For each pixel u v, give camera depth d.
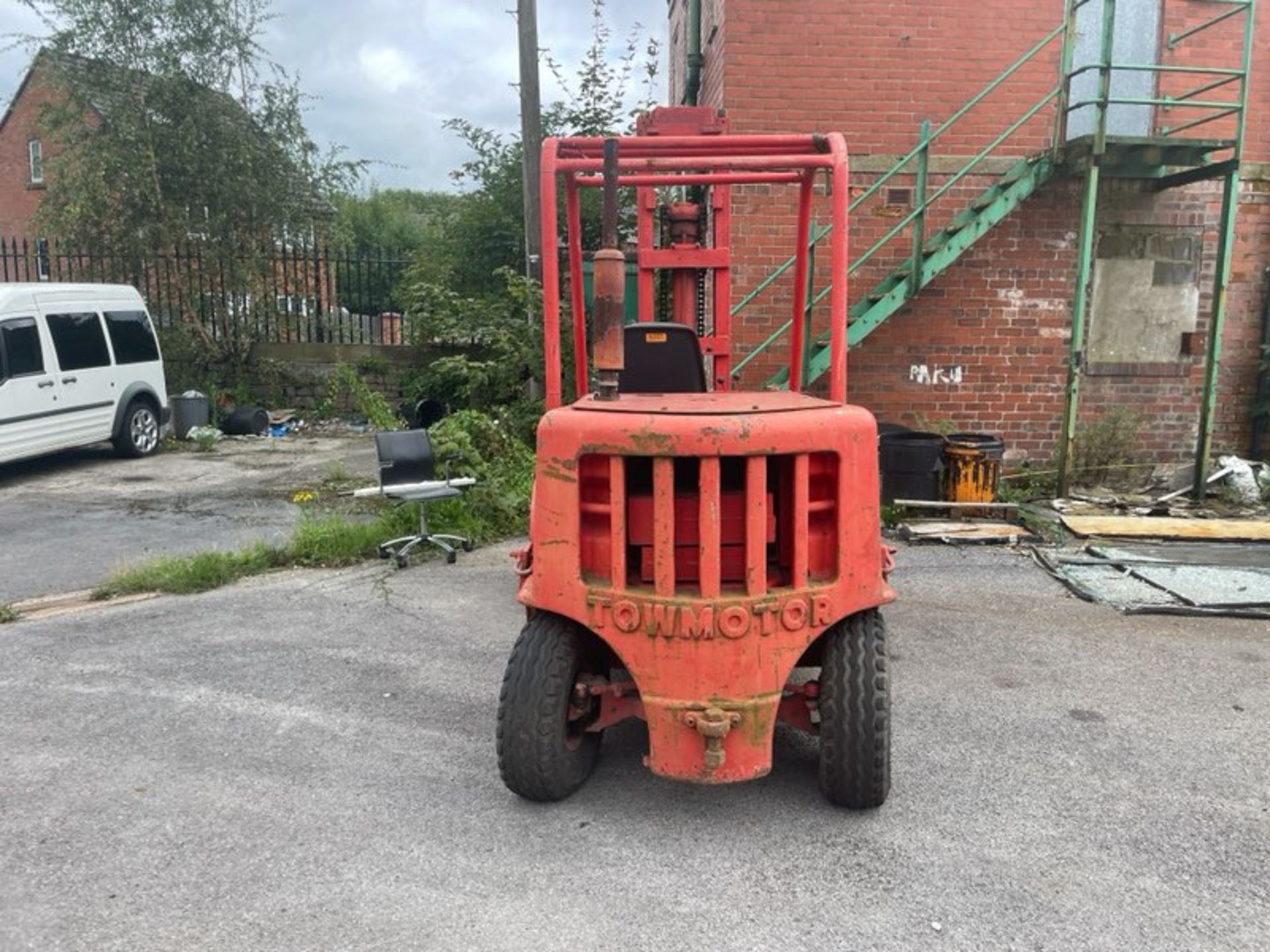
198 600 6.12
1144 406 9.59
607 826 3.37
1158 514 8.28
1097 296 9.40
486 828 3.36
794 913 2.85
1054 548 7.25
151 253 14.23
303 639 5.37
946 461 8.12
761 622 3.13
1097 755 3.90
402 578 6.58
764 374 9.17
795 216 9.02
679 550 3.21
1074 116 9.19
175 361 14.83
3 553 7.37
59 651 5.18
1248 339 9.66
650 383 4.08
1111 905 2.88
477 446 8.39
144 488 9.95
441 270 13.65
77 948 2.70
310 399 14.93
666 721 3.19
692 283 5.38
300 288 15.27
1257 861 3.13
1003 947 2.69
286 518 8.49
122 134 13.63
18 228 29.94
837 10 8.88
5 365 10.00
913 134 9.05
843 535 3.20
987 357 9.38
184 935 2.76
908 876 3.04
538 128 10.45
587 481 3.25
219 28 13.96
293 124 14.62
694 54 10.79
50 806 3.51
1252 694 4.55
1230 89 9.25
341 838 3.29
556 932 2.77
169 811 3.48
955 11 8.92
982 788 3.62
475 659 5.04
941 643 5.24
